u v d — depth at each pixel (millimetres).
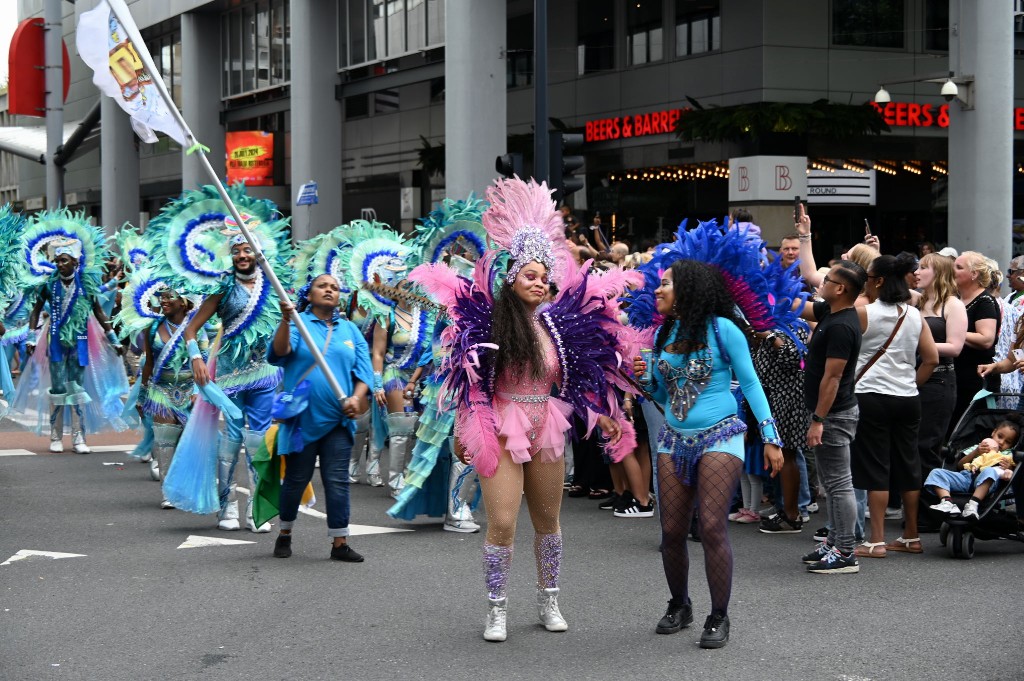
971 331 9758
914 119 21938
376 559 8094
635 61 23656
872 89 21797
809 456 9367
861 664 5734
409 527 9281
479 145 20359
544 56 13992
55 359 13266
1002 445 8359
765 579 7512
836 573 7664
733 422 6070
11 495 10750
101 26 8297
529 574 7676
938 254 9250
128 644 6102
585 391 6301
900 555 8258
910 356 8148
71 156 23906
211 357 9102
